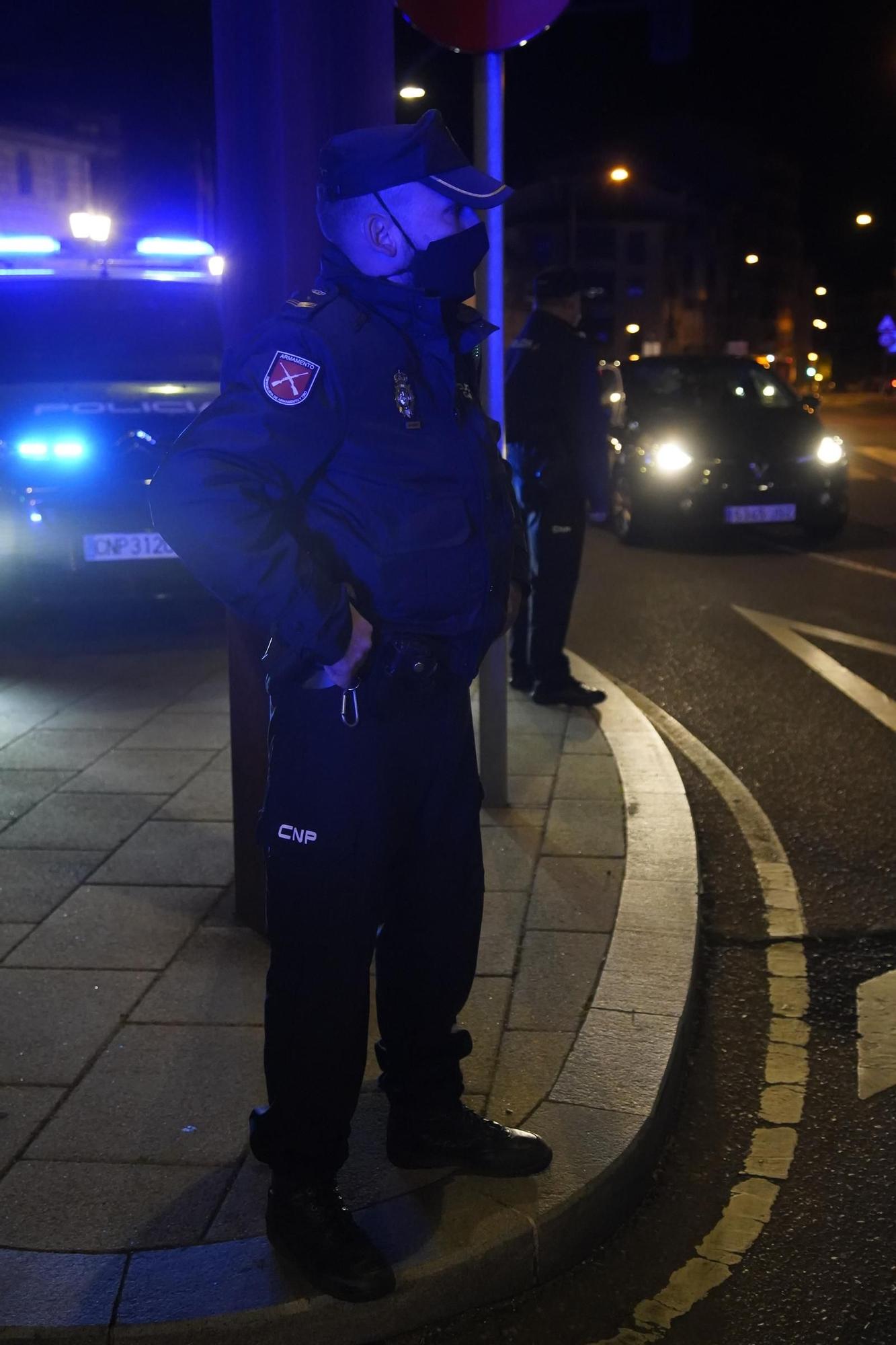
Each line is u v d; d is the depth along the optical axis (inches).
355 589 86.8
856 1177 110.8
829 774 215.9
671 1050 120.0
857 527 515.8
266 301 132.6
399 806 92.7
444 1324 92.6
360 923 92.7
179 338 346.0
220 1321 87.4
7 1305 88.4
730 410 478.6
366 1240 92.1
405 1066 103.2
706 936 157.8
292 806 90.7
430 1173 102.0
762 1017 138.5
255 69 128.2
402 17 164.7
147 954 141.3
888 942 156.1
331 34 129.9
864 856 181.8
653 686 275.4
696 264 3582.7
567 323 229.8
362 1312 89.5
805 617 342.6
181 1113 111.5
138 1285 90.3
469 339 89.9
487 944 142.5
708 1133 117.3
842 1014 139.4
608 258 3065.9
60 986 134.3
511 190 85.8
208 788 195.9
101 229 335.9
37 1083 116.3
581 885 158.2
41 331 339.6
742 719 249.1
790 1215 105.9
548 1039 122.0
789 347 4451.3
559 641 240.1
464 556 88.4
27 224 1523.1
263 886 145.0
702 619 343.0
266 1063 95.4
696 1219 105.3
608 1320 93.9
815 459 460.4
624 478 473.7
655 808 184.7
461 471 88.3
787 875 175.6
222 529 81.2
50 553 299.4
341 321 85.1
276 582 81.6
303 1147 93.5
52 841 174.7
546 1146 103.0
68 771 205.5
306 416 83.6
